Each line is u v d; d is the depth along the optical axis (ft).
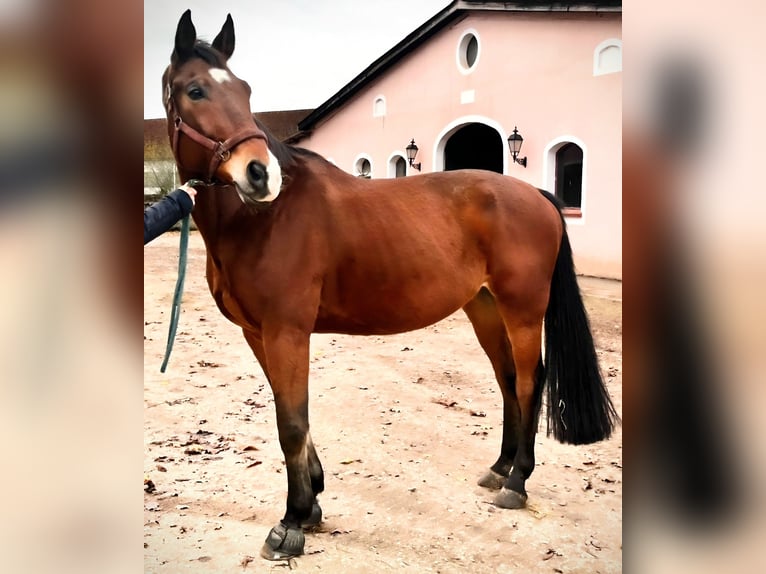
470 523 7.56
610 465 9.46
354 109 38.27
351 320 7.50
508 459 8.68
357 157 38.50
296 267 6.70
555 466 9.41
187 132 6.25
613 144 23.93
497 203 8.03
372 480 8.82
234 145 6.11
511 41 27.40
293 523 6.89
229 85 6.33
